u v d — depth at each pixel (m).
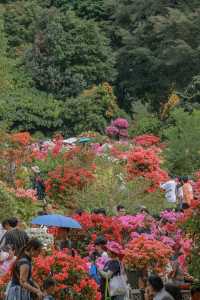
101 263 14.98
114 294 14.52
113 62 53.34
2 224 15.62
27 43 55.50
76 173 24.11
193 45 53.38
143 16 57.19
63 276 13.22
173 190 25.73
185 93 50.81
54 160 27.73
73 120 49.12
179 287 13.77
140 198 23.33
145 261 15.44
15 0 59.06
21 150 27.67
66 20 52.97
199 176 23.97
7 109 48.81
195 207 13.45
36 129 49.66
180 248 16.98
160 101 53.66
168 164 34.22
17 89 51.09
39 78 52.12
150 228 18.69
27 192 22.72
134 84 54.44
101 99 49.25
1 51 49.53
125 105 55.28
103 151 29.39
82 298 13.37
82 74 52.25
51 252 14.34
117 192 22.81
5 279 13.34
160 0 55.72
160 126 44.72
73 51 52.25
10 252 14.62
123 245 18.06
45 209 23.11
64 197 23.95
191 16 53.28
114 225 17.59
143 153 26.06
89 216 17.62
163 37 54.22
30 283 12.27
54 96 51.94
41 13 53.97
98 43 52.81
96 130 48.66
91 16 58.06
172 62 52.03
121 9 56.19
